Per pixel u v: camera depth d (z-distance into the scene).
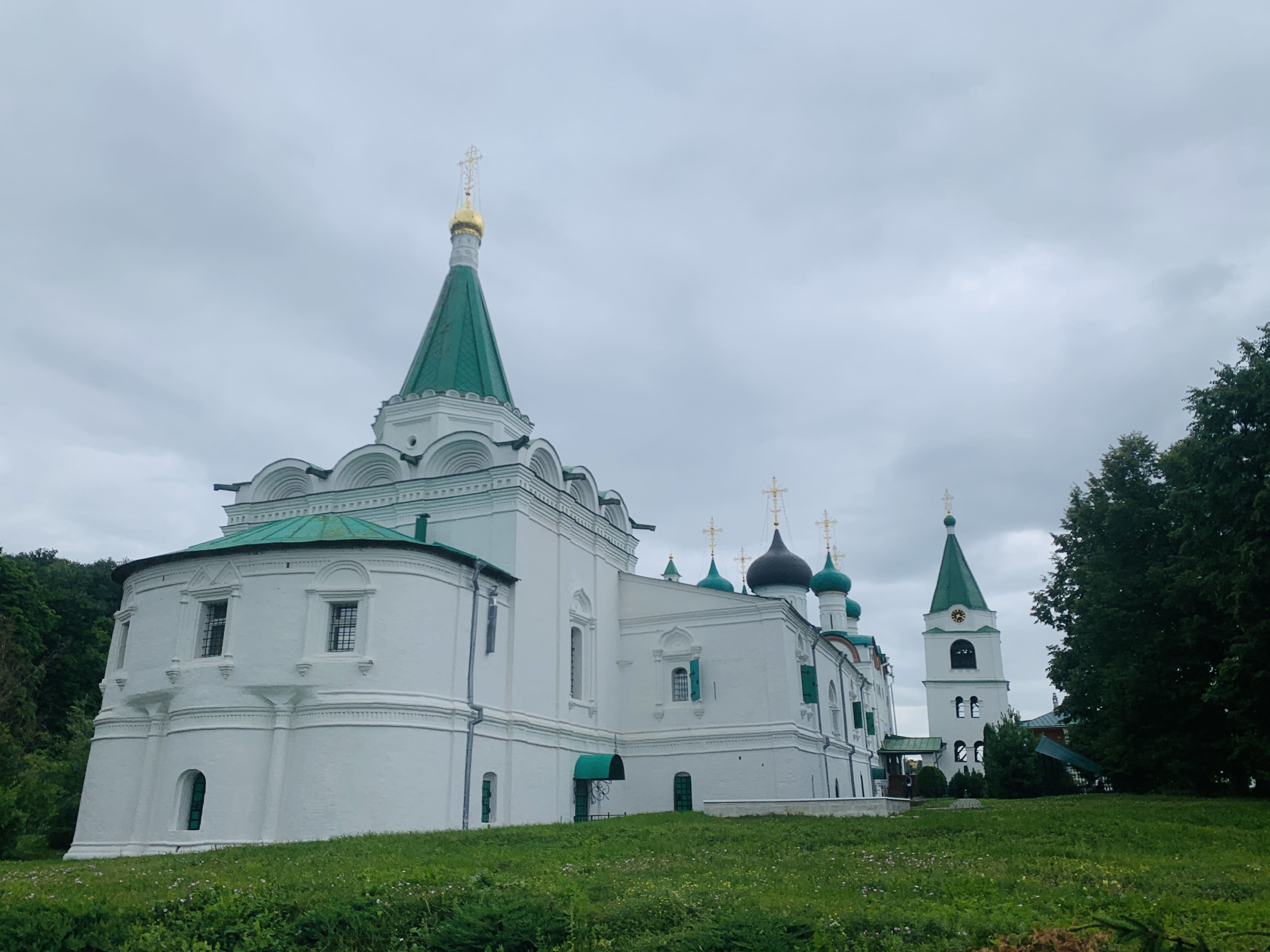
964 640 80.12
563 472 37.03
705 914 11.20
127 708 27.55
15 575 48.72
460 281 40.97
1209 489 30.16
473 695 28.45
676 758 37.28
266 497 37.72
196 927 11.54
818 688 44.53
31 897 12.09
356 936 11.25
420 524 32.25
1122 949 8.53
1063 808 29.27
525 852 18.67
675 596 39.16
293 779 25.33
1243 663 28.88
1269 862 16.98
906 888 13.84
